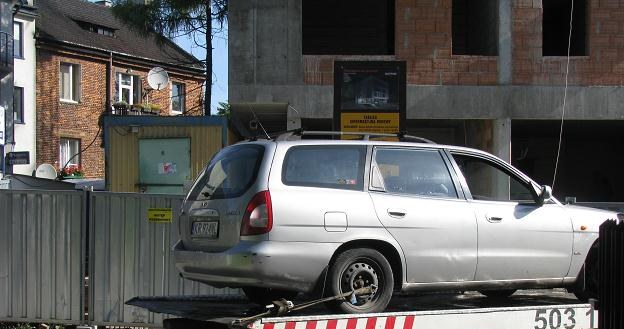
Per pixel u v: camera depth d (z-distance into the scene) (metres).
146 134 16.44
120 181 16.39
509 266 6.29
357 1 20.09
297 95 15.10
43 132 29.86
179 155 16.31
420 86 15.27
